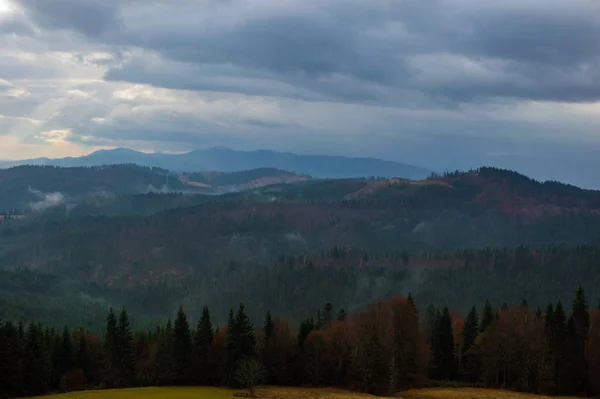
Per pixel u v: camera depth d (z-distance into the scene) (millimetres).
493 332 127250
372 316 124625
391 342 121062
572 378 119500
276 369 123250
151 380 122250
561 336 122125
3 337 104625
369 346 119188
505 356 125688
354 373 120000
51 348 127562
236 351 118375
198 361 121500
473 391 118062
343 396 105750
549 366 120750
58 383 123688
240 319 121062
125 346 124938
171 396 99500
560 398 114375
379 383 117062
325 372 123812
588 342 125500
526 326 127375
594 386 120438
